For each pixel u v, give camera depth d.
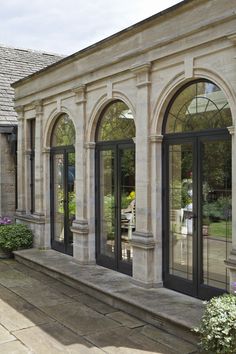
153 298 5.79
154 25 6.09
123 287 6.34
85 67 7.63
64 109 8.50
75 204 8.41
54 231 9.37
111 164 7.47
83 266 7.73
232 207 5.09
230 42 5.07
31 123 10.16
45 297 6.60
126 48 6.66
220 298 4.46
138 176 6.47
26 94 9.77
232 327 4.04
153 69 6.21
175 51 5.76
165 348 4.73
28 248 9.59
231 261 4.97
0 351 4.71
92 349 4.73
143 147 6.37
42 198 9.45
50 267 7.73
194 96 5.81
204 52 5.41
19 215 10.29
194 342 4.82
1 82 12.63
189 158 5.89
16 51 14.23
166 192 6.26
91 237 7.84
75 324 5.47
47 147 9.31
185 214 5.96
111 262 7.46
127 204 7.07
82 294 6.73
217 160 5.48
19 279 7.66
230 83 5.11
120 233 7.23
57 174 9.22
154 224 6.27
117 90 6.97
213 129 5.50
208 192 5.62
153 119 6.24
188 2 5.45
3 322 5.57
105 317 5.70
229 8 5.02
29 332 5.23
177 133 6.05
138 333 5.16
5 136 11.45
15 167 11.56
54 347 4.80
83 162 7.86
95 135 7.80
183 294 5.96
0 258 9.45
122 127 7.18
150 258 6.28
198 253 5.74
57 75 8.54
